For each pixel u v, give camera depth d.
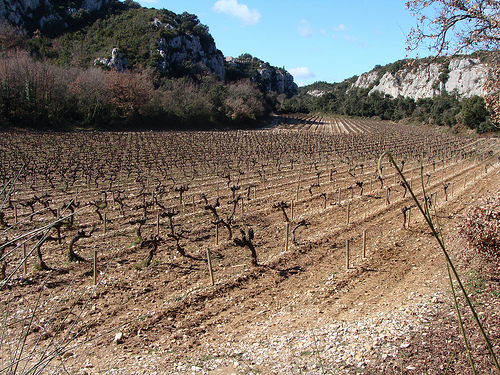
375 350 8.14
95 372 8.05
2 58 71.56
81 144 52.97
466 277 11.85
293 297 11.88
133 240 17.09
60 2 137.88
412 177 34.47
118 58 114.88
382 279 13.02
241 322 10.40
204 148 56.69
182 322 10.41
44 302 11.25
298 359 8.16
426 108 113.81
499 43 11.04
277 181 32.91
